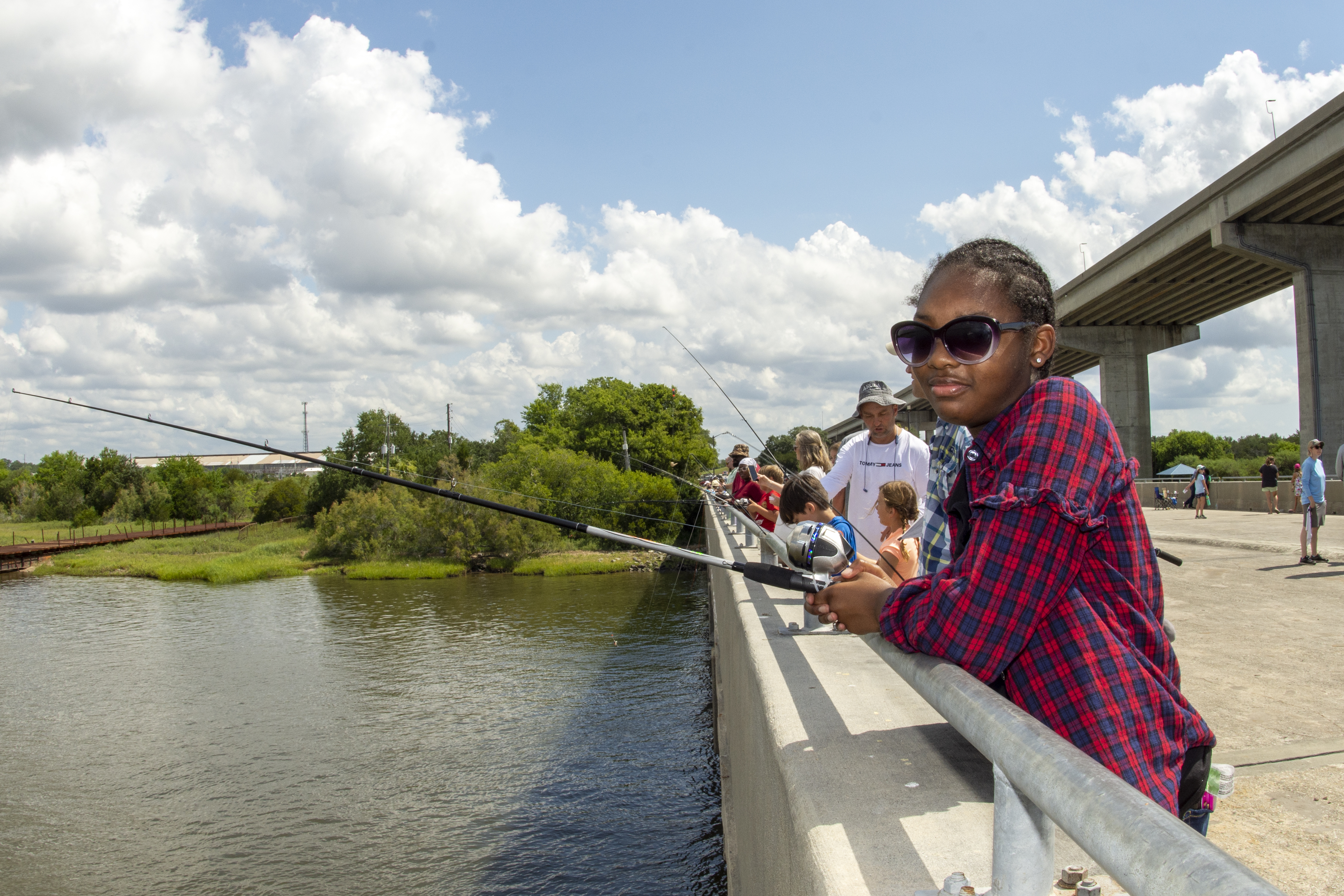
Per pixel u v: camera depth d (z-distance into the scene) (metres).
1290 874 2.23
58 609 31.56
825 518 3.38
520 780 13.05
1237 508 22.66
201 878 10.39
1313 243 24.66
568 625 25.59
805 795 2.01
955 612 1.18
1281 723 3.56
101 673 21.11
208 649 23.78
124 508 73.19
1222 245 24.84
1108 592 1.23
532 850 10.73
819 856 1.67
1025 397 1.30
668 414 60.38
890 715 2.71
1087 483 1.17
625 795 12.29
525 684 18.55
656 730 15.09
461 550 40.75
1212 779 2.47
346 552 45.47
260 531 62.66
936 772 2.13
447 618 27.62
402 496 46.91
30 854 11.05
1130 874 0.66
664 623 25.28
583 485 42.34
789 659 3.67
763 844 2.98
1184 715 1.20
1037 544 1.14
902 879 1.54
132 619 29.19
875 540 4.64
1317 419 24.33
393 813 12.05
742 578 6.95
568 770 13.35
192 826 11.91
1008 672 1.25
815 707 2.82
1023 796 1.02
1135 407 40.38
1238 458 91.12
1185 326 40.25
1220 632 5.60
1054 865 1.34
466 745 14.71
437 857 10.70
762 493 6.98
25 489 80.94
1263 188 22.64
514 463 43.25
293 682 19.69
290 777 13.61
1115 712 1.16
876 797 1.97
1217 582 8.02
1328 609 6.34
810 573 1.59
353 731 15.78
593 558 40.56
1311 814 2.61
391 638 24.48
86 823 12.05
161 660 22.45
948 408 1.34
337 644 23.88
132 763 14.45
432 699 17.73
